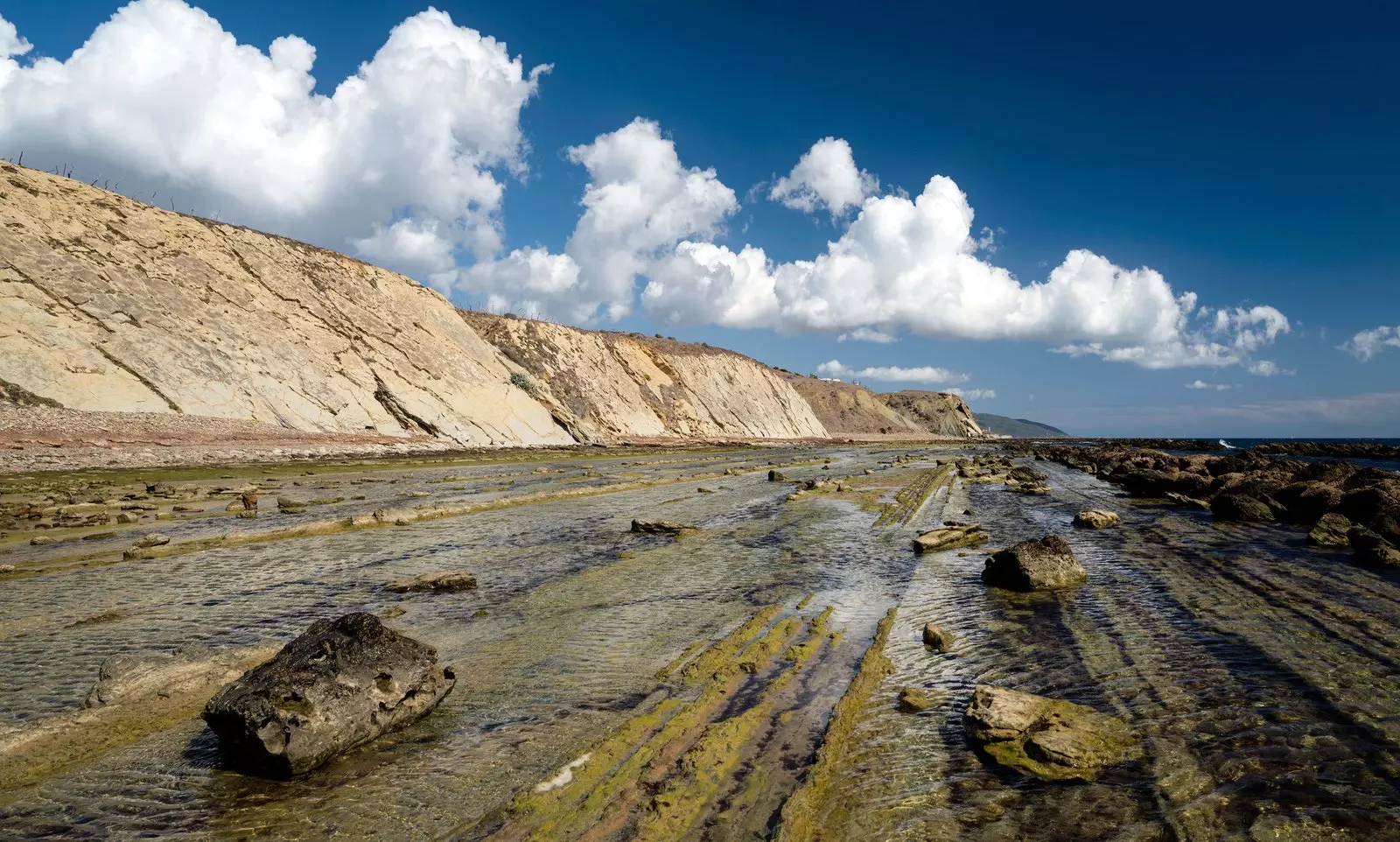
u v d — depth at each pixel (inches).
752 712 279.0
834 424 5733.3
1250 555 561.6
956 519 828.0
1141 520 789.2
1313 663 314.5
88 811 218.8
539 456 2009.1
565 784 227.3
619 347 3668.8
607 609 446.9
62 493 1002.7
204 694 313.7
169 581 537.0
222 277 1980.8
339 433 1876.2
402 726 274.1
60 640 398.3
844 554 625.0
